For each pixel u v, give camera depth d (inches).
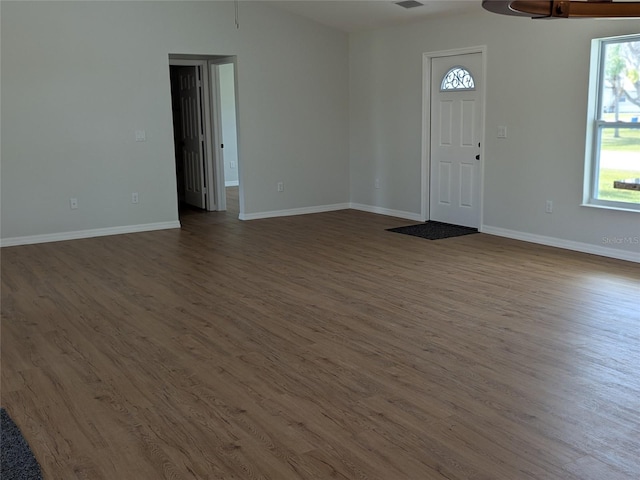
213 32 293.7
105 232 283.0
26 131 260.2
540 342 146.1
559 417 111.0
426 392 121.9
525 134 248.8
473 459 98.4
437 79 288.4
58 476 96.3
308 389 124.5
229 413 115.3
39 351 146.8
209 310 174.6
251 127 311.4
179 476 95.7
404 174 311.7
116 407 118.6
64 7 260.4
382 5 270.4
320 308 174.4
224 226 301.4
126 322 165.9
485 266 216.8
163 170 293.1
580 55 224.8
